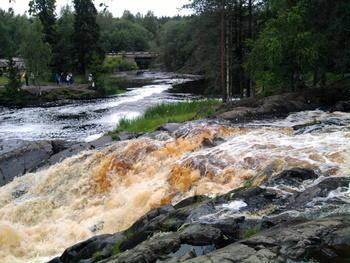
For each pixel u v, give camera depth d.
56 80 55.44
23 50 47.44
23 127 27.81
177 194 11.43
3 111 35.69
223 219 7.62
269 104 18.81
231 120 17.09
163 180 12.26
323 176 9.65
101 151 15.07
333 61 20.58
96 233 11.14
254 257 5.69
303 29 20.09
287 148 12.09
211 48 32.53
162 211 9.14
